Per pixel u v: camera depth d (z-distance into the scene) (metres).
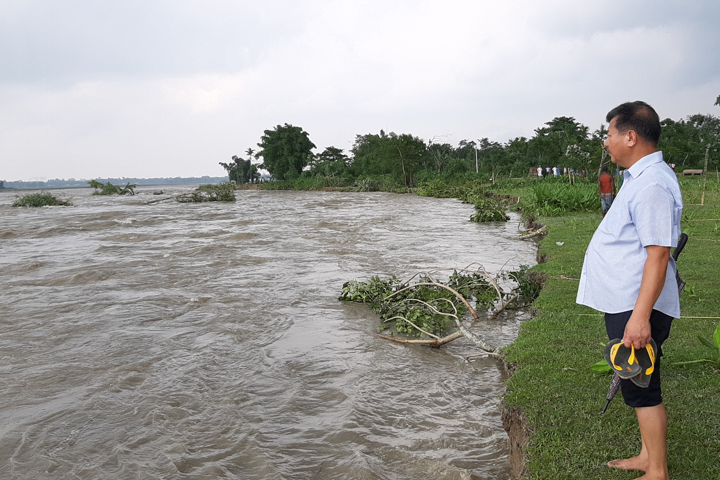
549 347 4.76
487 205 19.88
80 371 4.86
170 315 6.77
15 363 5.09
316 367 4.98
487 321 6.43
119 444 3.54
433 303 6.77
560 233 12.23
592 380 3.96
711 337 4.68
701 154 46.62
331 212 24.47
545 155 59.78
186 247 12.89
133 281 8.87
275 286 8.41
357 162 76.25
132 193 60.09
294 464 3.30
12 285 8.65
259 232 15.92
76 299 7.63
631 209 2.30
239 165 89.12
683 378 3.85
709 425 3.16
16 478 3.15
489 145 108.69
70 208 32.25
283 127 73.94
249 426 3.80
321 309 7.07
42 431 3.73
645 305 2.17
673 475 2.70
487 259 10.50
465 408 4.11
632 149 2.38
